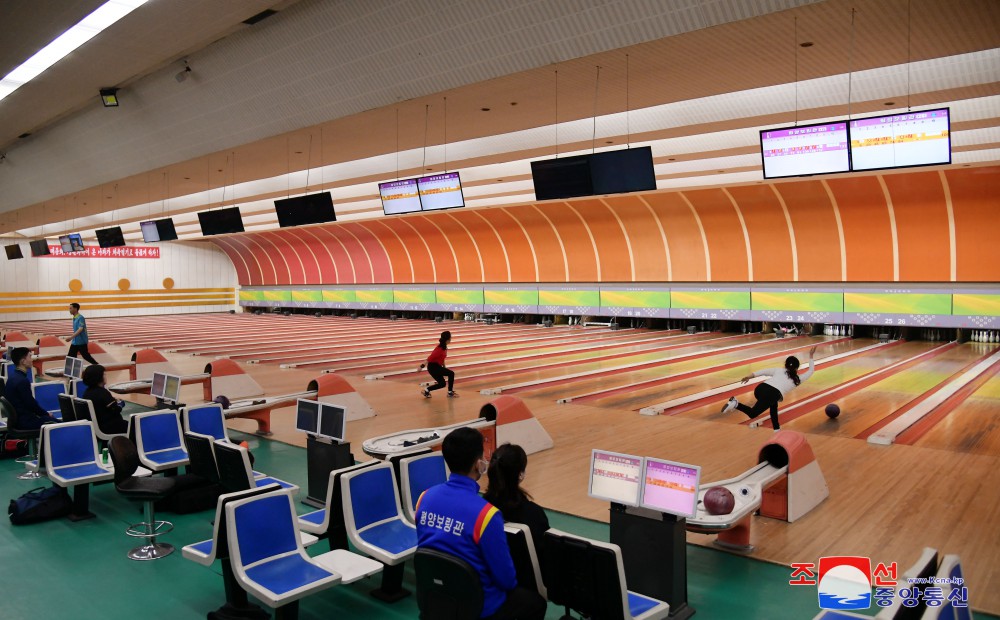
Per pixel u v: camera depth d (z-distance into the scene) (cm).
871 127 766
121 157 1446
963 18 662
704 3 654
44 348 1642
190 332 2523
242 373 1200
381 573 496
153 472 612
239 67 1029
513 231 2547
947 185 1694
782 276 2092
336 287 3353
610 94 925
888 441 818
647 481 416
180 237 3578
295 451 816
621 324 2606
